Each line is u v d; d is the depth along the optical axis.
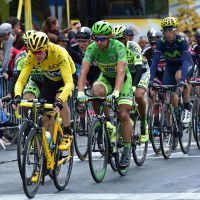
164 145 23.31
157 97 23.67
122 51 19.64
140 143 21.92
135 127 21.77
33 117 17.59
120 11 41.00
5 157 24.52
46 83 19.59
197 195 17.14
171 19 24.58
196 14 44.25
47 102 19.56
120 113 20.02
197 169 21.08
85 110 23.81
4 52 27.02
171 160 23.08
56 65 18.77
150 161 22.97
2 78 27.17
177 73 25.36
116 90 19.03
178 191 17.73
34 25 35.59
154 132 23.59
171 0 43.53
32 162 17.14
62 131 18.64
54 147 18.00
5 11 34.47
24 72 18.69
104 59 19.92
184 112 25.05
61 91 19.31
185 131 25.41
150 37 26.84
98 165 19.22
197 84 26.31
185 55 24.66
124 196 17.30
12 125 27.72
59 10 37.00
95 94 19.92
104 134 19.28
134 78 21.06
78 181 19.66
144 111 22.11
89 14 38.50
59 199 17.17
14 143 27.98
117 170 20.20
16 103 17.64
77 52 28.39
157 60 24.72
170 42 24.66
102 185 18.92
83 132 23.81
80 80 19.52
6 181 20.11
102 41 19.39
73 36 30.72
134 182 19.23
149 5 41.59
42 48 17.62
